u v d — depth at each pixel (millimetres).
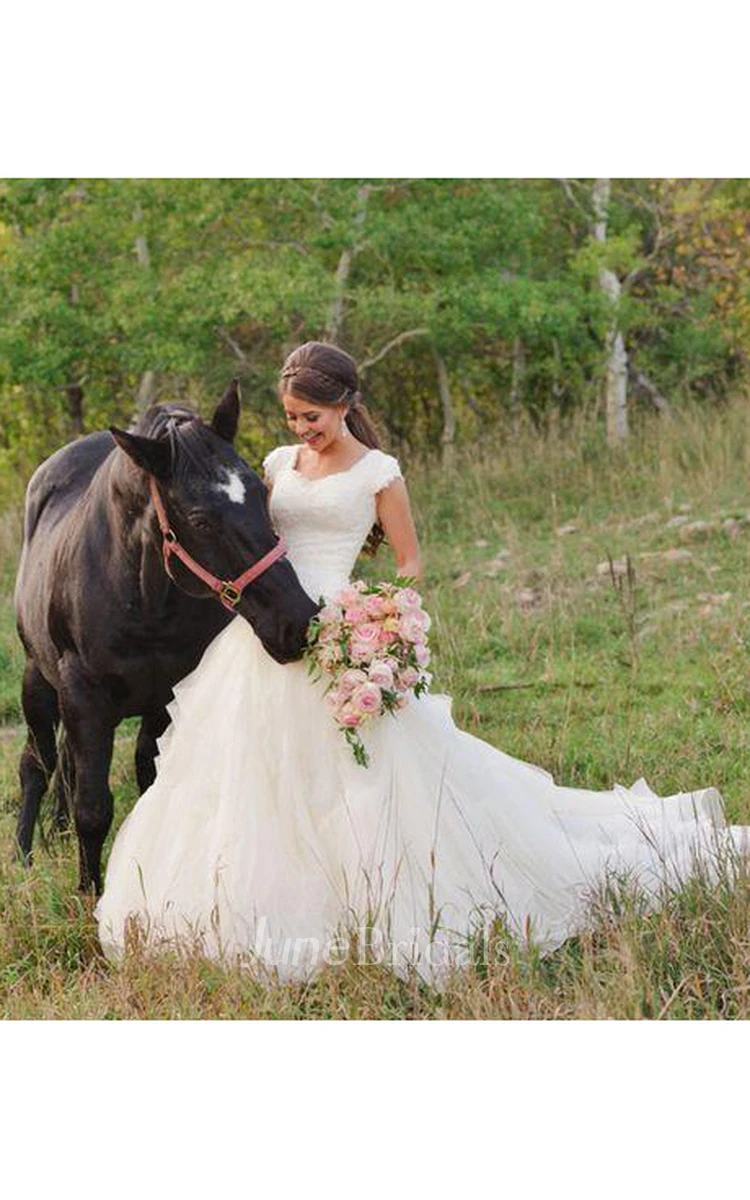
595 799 5410
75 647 5309
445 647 8102
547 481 11477
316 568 4770
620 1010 4254
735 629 7875
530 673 7758
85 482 6008
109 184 11992
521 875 4883
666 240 14172
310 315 11336
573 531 10344
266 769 4719
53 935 5070
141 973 4578
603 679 7531
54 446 13781
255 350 12867
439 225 12023
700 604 8484
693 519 9992
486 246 12391
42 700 6191
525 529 10633
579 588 8891
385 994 4453
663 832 5227
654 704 7176
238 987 4484
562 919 4871
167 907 4734
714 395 13102
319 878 4684
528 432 12594
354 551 4820
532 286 12000
